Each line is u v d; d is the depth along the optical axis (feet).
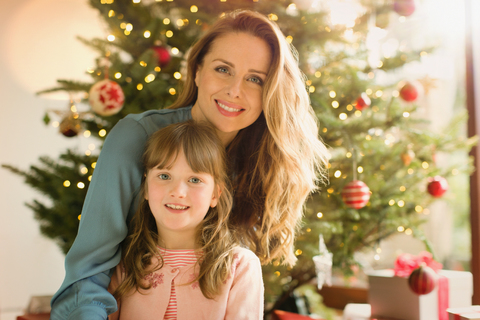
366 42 6.12
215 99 3.18
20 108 8.87
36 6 8.92
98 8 6.09
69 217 5.24
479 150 5.94
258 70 3.17
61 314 2.68
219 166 3.05
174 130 2.95
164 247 3.01
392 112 5.65
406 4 5.57
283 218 3.66
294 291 6.66
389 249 9.31
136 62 5.37
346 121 5.51
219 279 2.89
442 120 9.18
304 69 5.56
